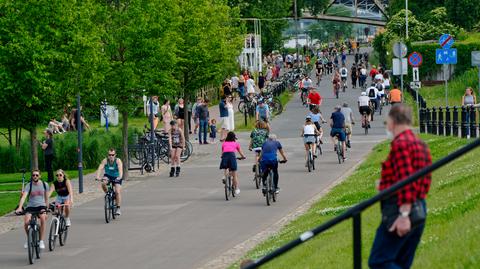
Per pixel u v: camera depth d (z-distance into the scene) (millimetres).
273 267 31969
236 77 148625
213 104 148000
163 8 70625
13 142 103625
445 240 25703
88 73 60031
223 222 48375
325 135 94875
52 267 39250
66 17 57375
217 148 90438
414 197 17031
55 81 57531
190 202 56156
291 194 57344
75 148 82312
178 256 39781
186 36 85188
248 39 182625
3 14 56594
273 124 108812
